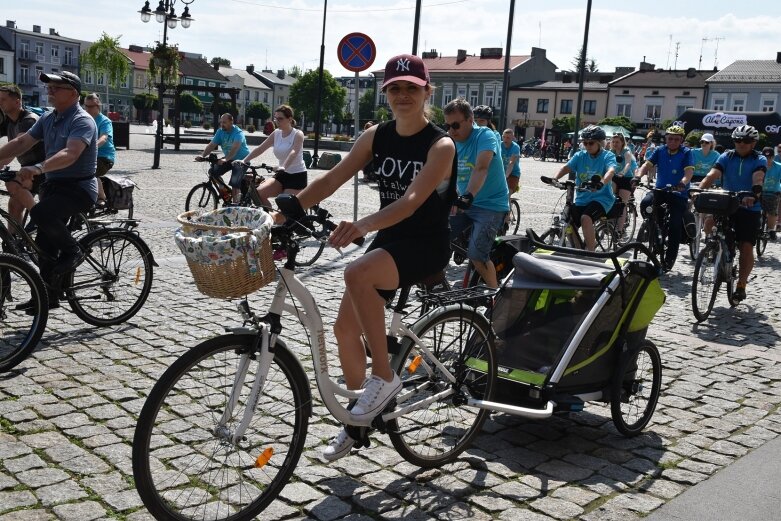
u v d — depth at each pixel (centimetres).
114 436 397
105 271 589
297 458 338
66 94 553
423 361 371
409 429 382
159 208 1273
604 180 841
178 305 670
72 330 579
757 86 7012
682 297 856
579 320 423
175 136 3070
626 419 453
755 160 777
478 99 8888
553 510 347
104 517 318
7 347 505
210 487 327
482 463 396
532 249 481
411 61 320
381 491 358
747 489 377
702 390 531
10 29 9119
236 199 1101
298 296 320
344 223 296
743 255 788
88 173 566
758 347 655
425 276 334
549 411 391
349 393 342
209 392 314
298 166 940
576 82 8625
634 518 343
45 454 373
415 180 315
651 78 7844
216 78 10794
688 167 951
